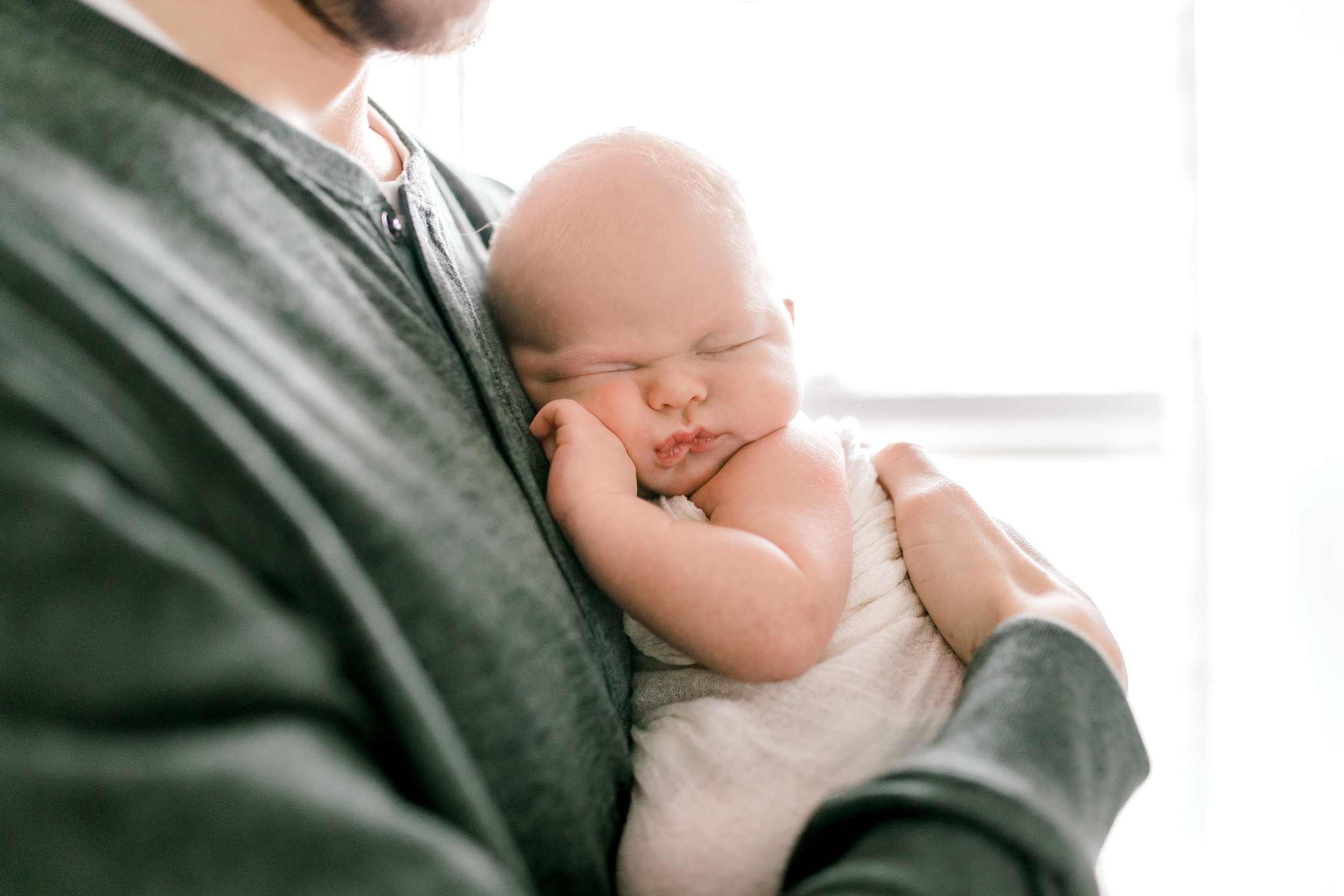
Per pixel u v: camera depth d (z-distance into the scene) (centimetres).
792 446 66
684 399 64
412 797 36
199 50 55
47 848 26
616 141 69
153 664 28
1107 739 49
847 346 171
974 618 60
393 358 49
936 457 171
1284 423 127
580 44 169
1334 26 122
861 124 165
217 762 28
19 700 27
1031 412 168
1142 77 155
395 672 35
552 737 46
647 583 56
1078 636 52
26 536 28
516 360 69
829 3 163
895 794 42
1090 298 163
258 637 31
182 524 32
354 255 53
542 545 53
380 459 43
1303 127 126
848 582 61
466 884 30
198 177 43
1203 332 139
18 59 41
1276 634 127
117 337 32
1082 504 161
